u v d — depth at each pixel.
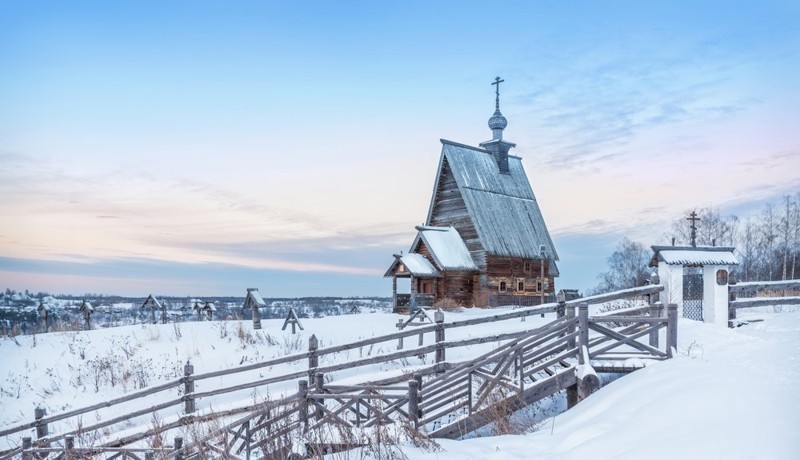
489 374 12.02
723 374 9.30
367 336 23.56
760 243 65.75
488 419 10.95
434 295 36.50
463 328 23.72
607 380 12.64
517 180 47.00
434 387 11.59
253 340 23.83
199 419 13.73
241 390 17.28
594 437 8.20
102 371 21.00
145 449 11.93
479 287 39.41
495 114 47.00
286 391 15.27
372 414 12.77
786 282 16.47
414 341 21.66
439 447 8.99
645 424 7.97
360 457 8.62
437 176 42.22
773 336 12.70
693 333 14.18
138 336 24.98
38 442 14.62
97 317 39.16
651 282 16.91
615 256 86.06
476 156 44.44
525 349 13.18
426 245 37.75
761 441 6.32
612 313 16.53
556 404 13.05
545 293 43.94
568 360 13.26
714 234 70.69
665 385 9.49
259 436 11.20
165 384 15.33
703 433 6.96
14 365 21.84
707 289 16.41
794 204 62.19
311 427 9.95
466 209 40.56
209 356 22.05
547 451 8.30
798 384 8.26
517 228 42.56
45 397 19.44
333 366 15.26
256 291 26.81
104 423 15.03
